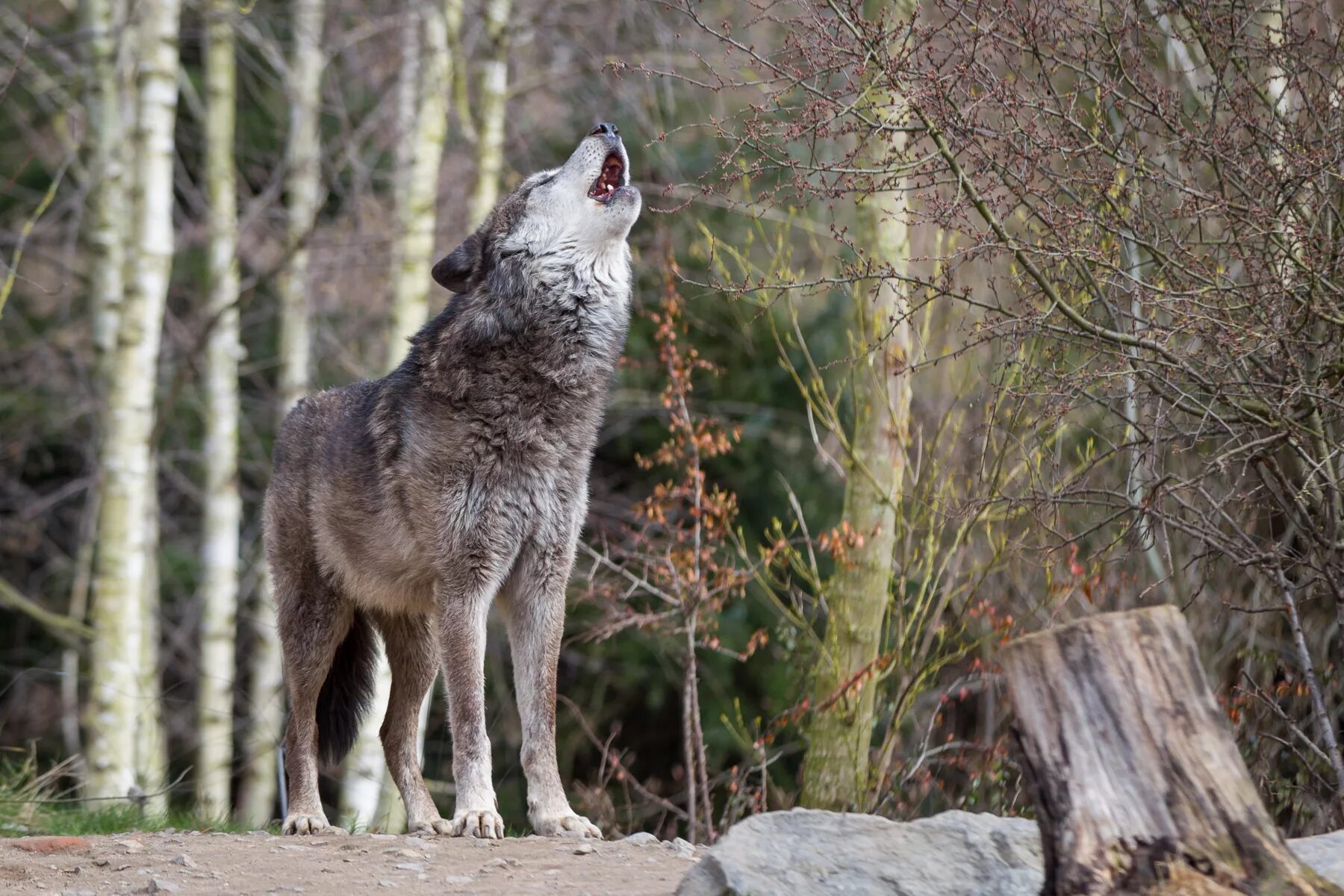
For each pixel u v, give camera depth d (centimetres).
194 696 2548
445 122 1858
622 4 1811
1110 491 971
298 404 1009
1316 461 918
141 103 1798
